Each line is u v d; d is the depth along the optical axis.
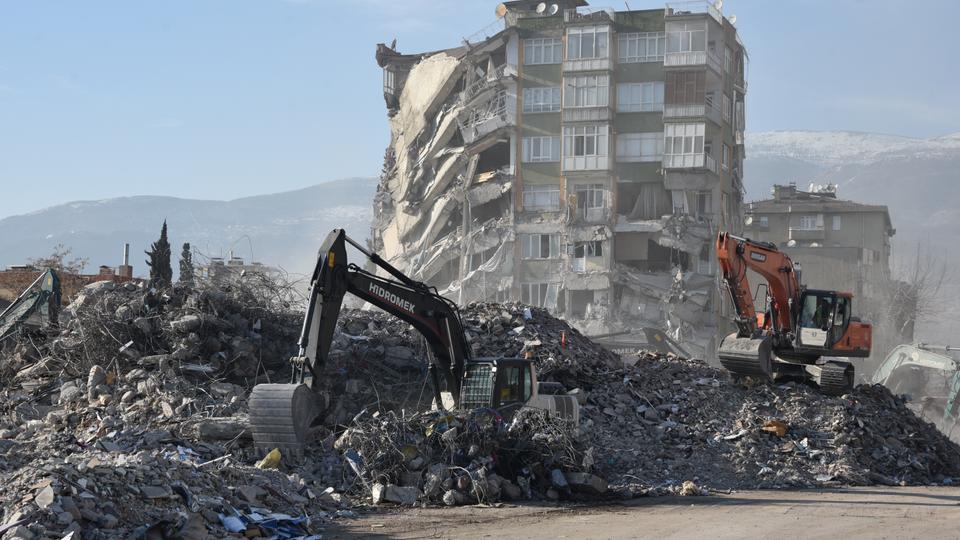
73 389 25.06
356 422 21.39
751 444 26.98
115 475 14.07
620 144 82.75
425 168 90.31
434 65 90.31
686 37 81.12
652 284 79.50
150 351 26.23
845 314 33.12
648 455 25.77
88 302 28.62
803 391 31.50
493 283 81.81
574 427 22.72
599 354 32.84
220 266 29.58
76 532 12.45
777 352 33.72
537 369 28.89
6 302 49.78
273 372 26.78
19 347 28.47
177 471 15.23
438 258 84.81
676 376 32.06
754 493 23.05
